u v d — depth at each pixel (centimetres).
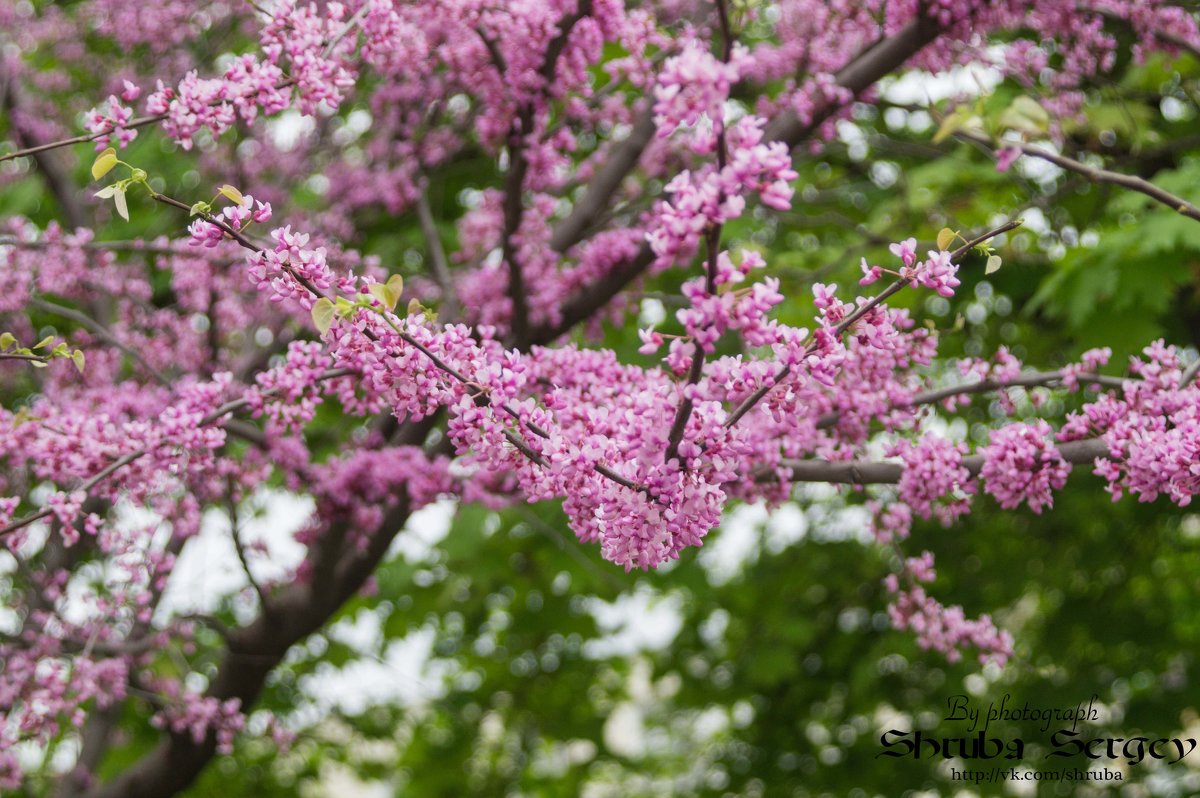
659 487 213
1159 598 849
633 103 498
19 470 515
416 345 220
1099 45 417
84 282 474
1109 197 607
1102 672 793
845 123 478
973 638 344
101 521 300
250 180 585
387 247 643
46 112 653
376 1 301
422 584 788
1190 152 627
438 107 491
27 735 383
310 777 933
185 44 629
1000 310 684
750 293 182
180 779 511
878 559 859
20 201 688
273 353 536
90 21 646
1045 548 822
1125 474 293
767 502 338
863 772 861
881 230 620
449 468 393
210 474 390
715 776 946
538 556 749
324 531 462
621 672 1032
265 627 480
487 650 947
